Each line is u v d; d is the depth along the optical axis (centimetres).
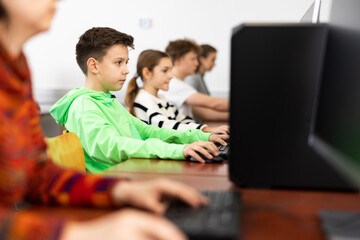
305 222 67
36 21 70
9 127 71
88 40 189
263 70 87
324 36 84
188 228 63
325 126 72
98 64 189
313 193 86
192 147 133
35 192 80
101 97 177
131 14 426
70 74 421
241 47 87
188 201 74
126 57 193
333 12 77
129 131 184
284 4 424
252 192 87
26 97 77
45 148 86
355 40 63
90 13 421
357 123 58
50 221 54
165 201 76
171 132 184
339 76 68
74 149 138
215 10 426
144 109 239
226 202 77
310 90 86
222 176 106
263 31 86
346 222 65
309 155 88
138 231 52
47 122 307
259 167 90
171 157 134
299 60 86
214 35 430
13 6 68
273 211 73
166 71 255
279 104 88
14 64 71
